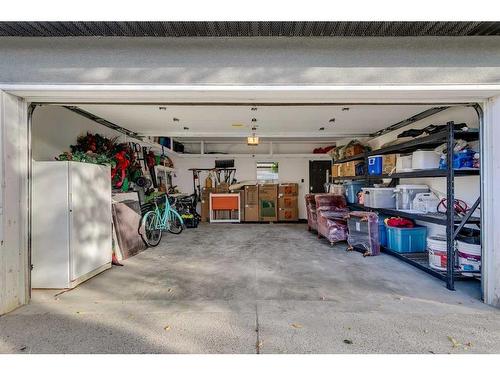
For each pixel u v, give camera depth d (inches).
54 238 121.1
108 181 152.6
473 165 119.6
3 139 96.5
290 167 369.7
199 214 362.6
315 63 96.3
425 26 89.3
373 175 205.2
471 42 96.1
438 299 109.0
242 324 90.0
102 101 107.8
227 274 141.1
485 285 105.3
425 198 161.8
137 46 96.3
